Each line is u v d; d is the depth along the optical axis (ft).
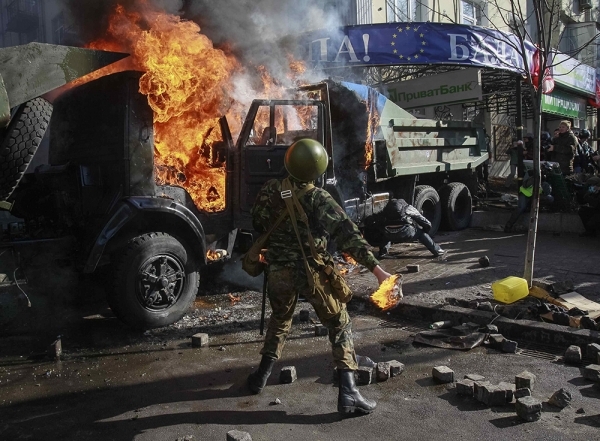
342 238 10.30
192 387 12.46
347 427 10.37
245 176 18.89
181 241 17.56
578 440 9.57
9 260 15.02
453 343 14.49
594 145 68.18
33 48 14.06
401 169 27.84
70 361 14.30
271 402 11.55
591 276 20.59
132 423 10.77
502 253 25.72
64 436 10.33
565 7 58.59
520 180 32.07
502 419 10.46
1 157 13.82
